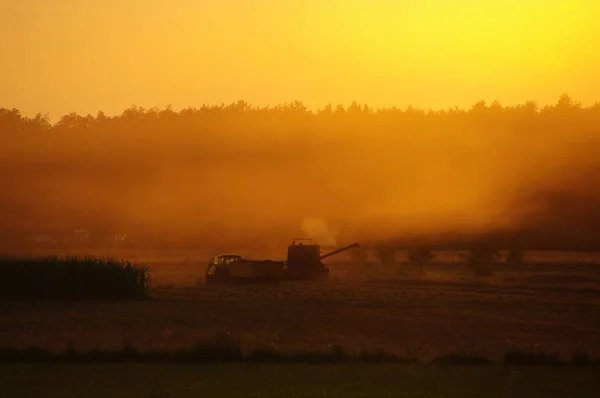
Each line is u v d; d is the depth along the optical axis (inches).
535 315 5831.7
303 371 2908.5
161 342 3745.1
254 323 5132.9
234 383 2659.9
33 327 4776.1
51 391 2501.2
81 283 6830.7
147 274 7642.7
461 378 2800.2
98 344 3590.1
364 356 3248.0
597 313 6013.8
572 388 2632.9
